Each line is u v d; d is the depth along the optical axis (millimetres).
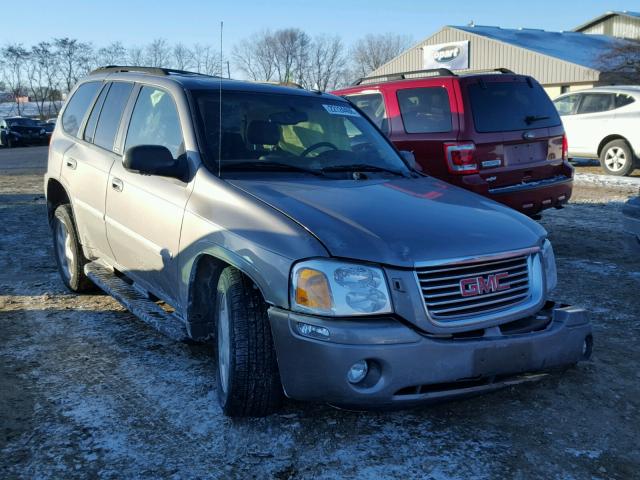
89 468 3086
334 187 3871
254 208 3490
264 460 3162
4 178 16312
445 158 7152
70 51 58406
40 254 7484
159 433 3398
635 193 12203
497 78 7445
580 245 7988
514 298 3447
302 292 3107
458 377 3170
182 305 3904
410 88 7637
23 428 3447
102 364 4293
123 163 3914
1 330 4949
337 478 3018
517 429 3490
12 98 64125
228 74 5102
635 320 5219
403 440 3355
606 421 3592
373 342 3041
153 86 4723
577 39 42906
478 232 3469
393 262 3133
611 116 14844
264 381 3332
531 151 7566
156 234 4137
